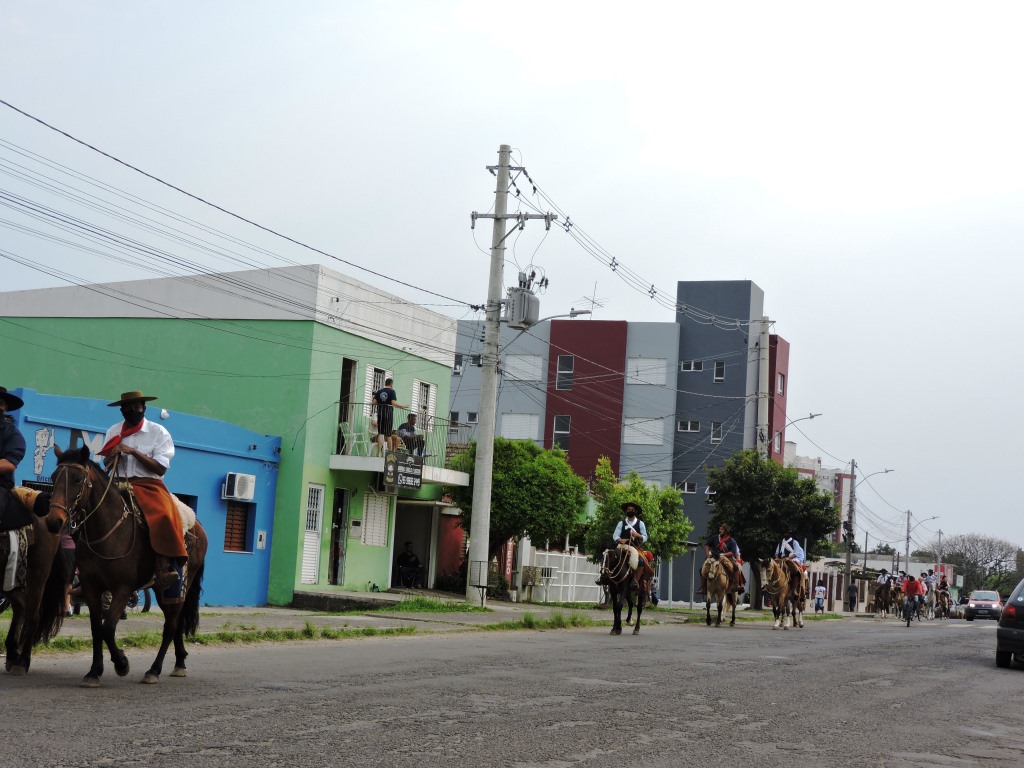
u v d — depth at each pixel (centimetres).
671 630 2578
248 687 1087
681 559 5944
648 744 883
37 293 3331
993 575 13662
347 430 3123
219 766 703
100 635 1048
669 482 6047
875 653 2088
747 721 1045
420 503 3562
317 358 3016
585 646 1861
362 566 3225
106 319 3238
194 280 3139
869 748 937
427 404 3556
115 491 1068
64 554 1156
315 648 1622
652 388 6138
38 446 2198
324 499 3047
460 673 1311
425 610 2662
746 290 6147
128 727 820
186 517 1156
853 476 6856
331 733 844
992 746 999
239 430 2814
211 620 2017
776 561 3136
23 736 762
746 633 2623
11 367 3347
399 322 3384
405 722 916
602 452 6122
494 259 2895
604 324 6200
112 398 3200
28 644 1105
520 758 793
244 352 3062
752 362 6156
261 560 2894
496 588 3566
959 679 1644
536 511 3444
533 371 6253
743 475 4562
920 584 5609
